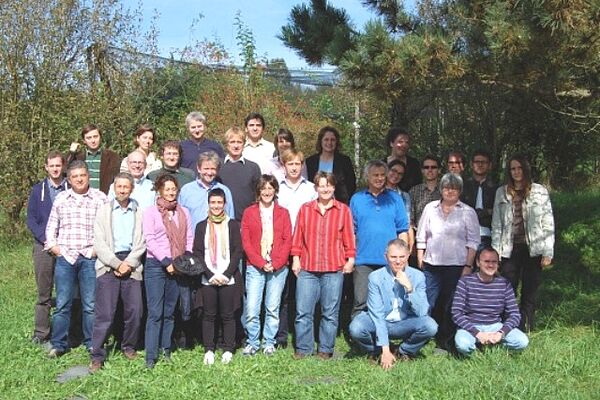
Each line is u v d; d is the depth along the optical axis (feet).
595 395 17.74
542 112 35.83
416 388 17.99
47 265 22.91
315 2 28.14
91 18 41.91
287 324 23.26
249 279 22.00
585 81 25.79
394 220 22.85
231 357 21.25
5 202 39.34
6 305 27.66
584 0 19.56
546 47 21.38
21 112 39.75
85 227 21.70
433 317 23.00
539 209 22.52
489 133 39.17
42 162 39.58
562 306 25.88
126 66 44.29
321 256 21.79
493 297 21.15
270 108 51.19
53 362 21.06
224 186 22.52
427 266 22.84
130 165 22.34
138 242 20.94
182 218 21.33
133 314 21.11
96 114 41.14
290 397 17.93
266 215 21.94
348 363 20.97
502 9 21.42
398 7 28.96
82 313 22.08
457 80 24.66
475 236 22.44
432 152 41.11
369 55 23.52
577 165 43.34
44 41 39.96
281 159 23.45
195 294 21.33
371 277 21.11
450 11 25.05
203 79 52.06
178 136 46.57
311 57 27.96
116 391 18.51
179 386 18.74
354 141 52.75
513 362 19.81
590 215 36.27
